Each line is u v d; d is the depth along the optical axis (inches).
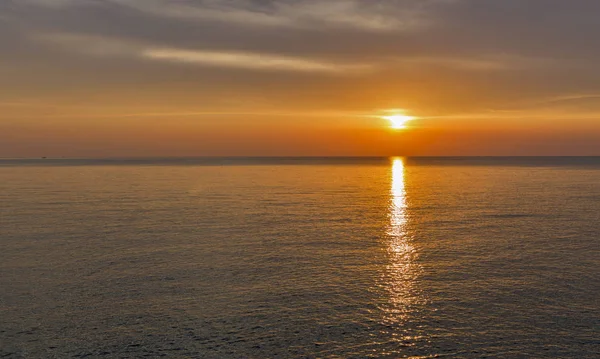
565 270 741.3
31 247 916.0
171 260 810.8
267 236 1035.3
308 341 490.6
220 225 1189.7
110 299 612.1
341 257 835.4
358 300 607.5
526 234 1054.4
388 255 848.9
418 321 539.5
